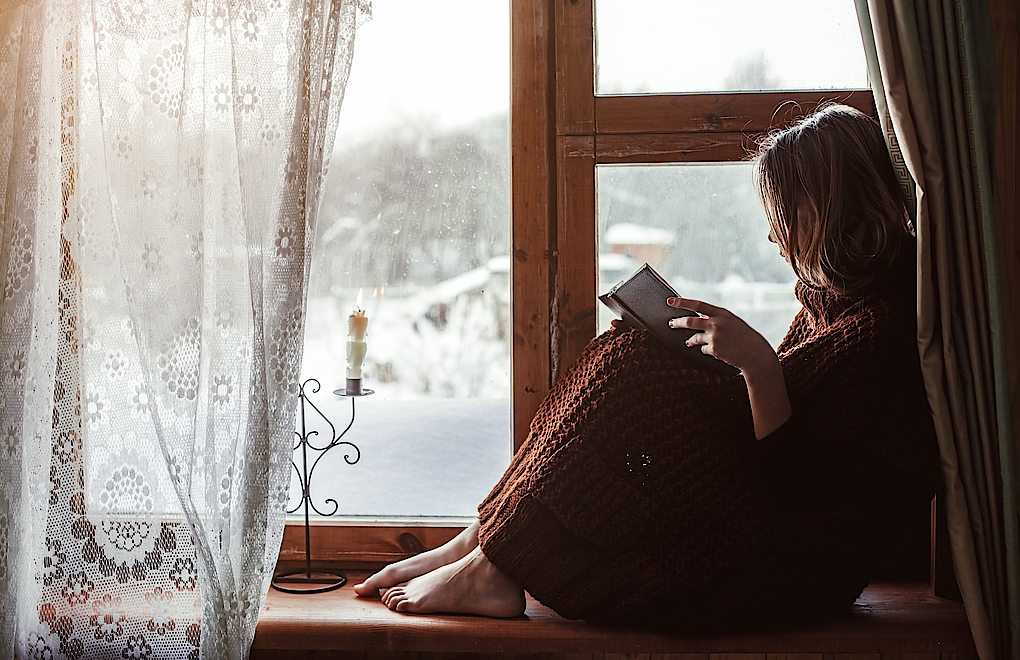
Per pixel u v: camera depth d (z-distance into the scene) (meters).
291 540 1.62
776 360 1.23
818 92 1.52
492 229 1.61
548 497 1.28
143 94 1.28
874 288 1.28
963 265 1.28
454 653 1.39
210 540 1.29
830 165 1.27
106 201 1.33
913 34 1.25
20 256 1.28
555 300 1.57
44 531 1.33
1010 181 1.42
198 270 1.27
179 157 1.28
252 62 1.27
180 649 1.30
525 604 1.37
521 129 1.56
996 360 1.28
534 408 1.58
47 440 1.35
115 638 1.31
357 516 1.63
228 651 1.26
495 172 1.60
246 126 1.26
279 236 1.26
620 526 1.26
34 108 1.29
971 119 1.28
